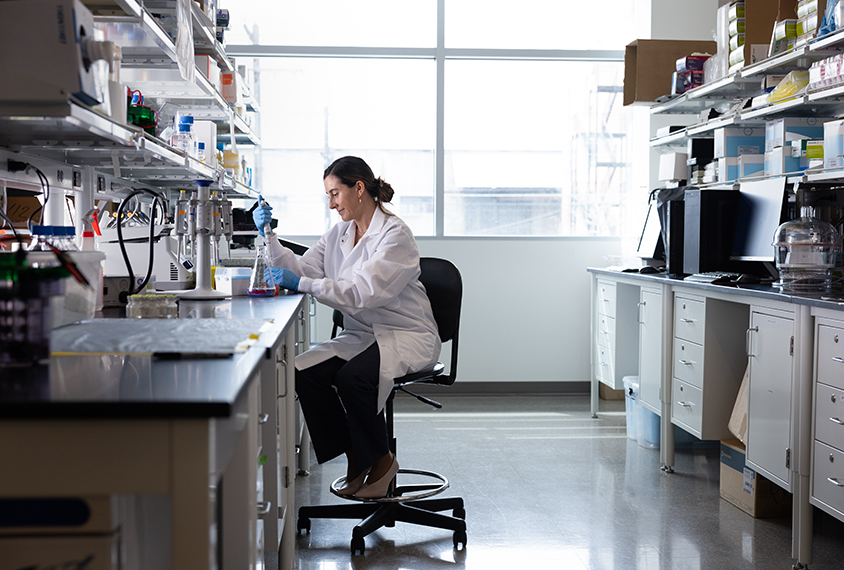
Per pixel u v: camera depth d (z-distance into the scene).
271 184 4.74
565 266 4.69
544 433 3.72
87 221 1.87
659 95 4.00
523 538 2.34
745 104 3.29
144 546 0.91
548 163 4.82
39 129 1.48
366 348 2.26
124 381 0.88
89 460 0.78
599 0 4.73
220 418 0.78
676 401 3.04
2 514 0.80
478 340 4.69
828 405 2.02
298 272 2.62
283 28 4.62
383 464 2.28
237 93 3.39
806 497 2.12
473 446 3.46
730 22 3.37
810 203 2.90
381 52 4.61
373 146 4.75
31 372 0.93
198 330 1.28
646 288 3.37
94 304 1.47
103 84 1.35
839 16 2.48
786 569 2.12
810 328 2.11
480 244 4.66
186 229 2.10
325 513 2.38
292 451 2.02
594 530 2.41
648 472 3.07
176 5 2.11
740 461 2.63
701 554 2.22
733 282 2.76
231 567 1.13
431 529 2.43
